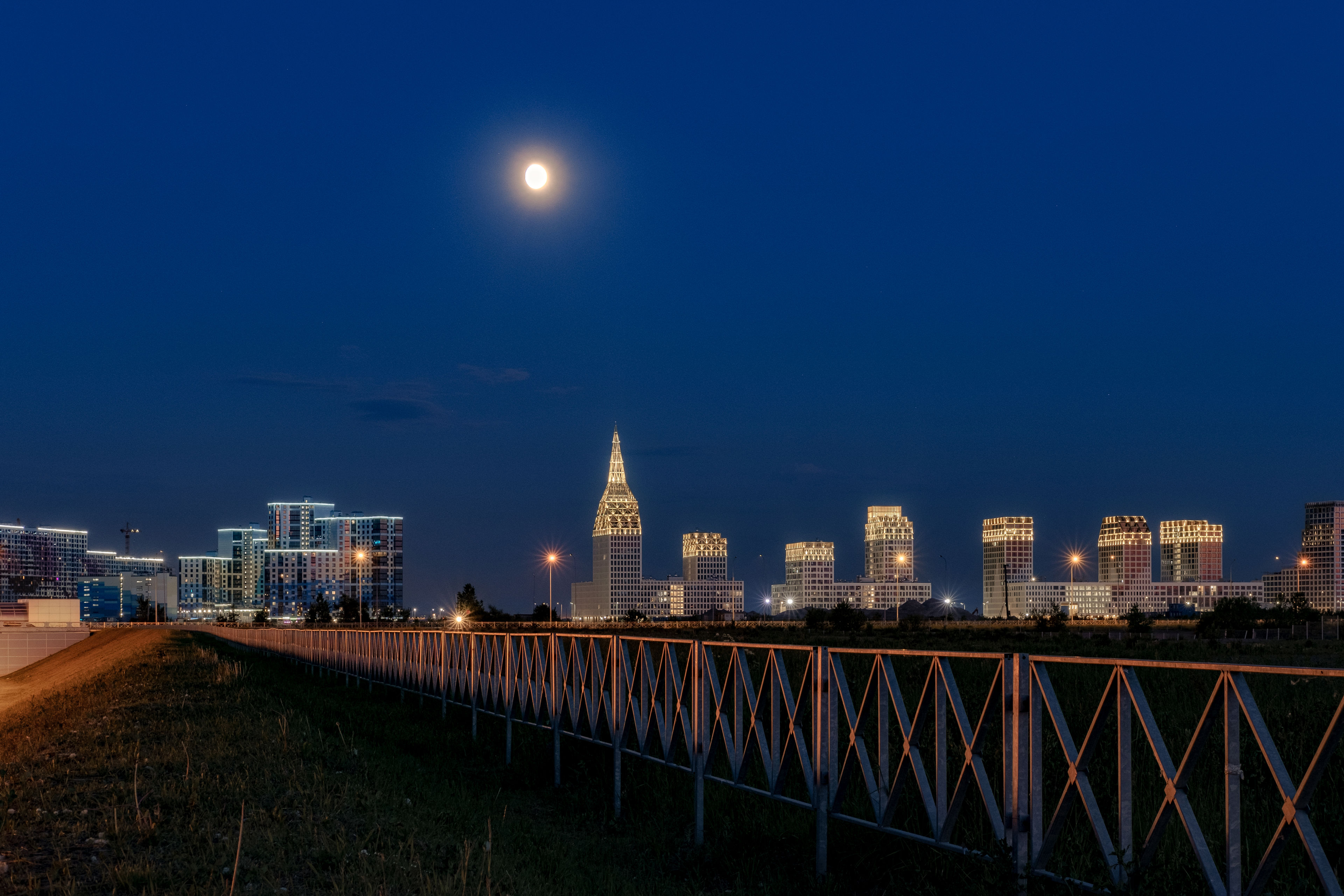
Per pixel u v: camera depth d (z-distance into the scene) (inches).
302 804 476.1
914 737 374.3
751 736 466.0
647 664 560.7
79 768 585.0
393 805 497.7
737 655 483.8
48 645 5280.5
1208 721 276.1
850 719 407.8
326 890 353.4
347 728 895.7
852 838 449.7
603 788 622.5
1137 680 295.7
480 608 6432.1
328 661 1679.4
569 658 688.4
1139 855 312.5
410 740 858.8
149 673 1536.7
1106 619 7455.7
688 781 584.1
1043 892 318.0
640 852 495.8
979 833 396.8
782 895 410.9
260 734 704.4
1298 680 791.7
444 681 971.9
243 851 394.9
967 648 1852.9
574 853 477.4
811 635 3348.9
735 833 490.6
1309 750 503.8
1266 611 4131.4
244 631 3435.0
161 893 346.3
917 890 373.7
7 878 366.9
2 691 3764.8
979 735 346.0
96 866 378.6
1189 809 279.6
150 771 559.8
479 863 400.2
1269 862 257.9
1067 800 314.3
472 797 601.9
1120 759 302.5
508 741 748.0
